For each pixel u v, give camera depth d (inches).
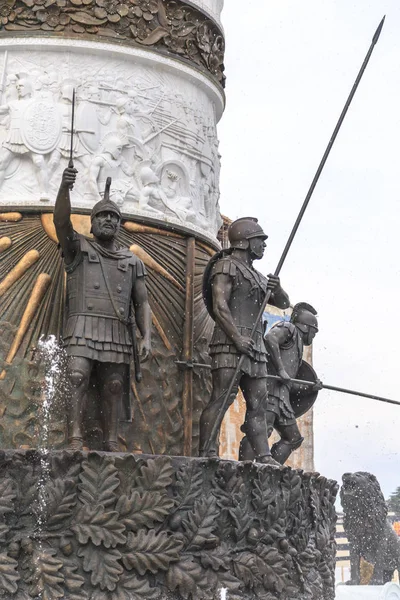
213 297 550.6
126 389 523.2
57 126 575.5
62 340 533.3
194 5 625.3
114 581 469.1
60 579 461.4
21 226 564.7
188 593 482.6
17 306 553.9
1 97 581.9
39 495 466.9
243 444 573.0
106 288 516.4
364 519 986.1
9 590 455.5
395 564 989.8
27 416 540.1
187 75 617.9
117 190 578.6
